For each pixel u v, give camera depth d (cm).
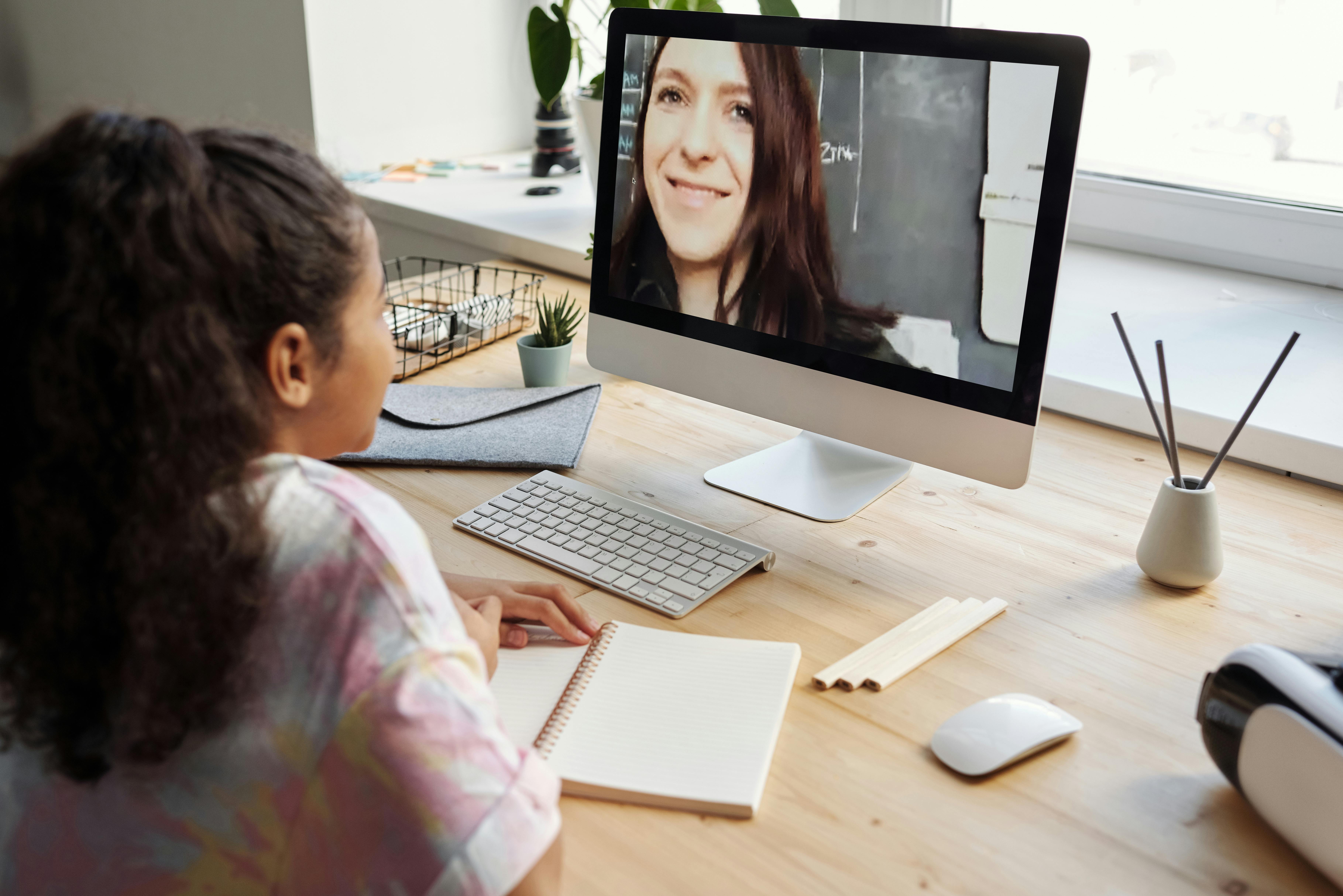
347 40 235
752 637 86
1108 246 175
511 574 96
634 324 121
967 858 64
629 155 117
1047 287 92
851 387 106
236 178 45
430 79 253
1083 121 98
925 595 93
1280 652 66
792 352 109
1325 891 61
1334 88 144
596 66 247
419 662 47
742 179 108
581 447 119
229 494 45
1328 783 59
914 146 96
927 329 100
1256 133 153
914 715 77
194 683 45
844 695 79
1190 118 159
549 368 135
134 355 42
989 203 93
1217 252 164
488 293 174
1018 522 107
